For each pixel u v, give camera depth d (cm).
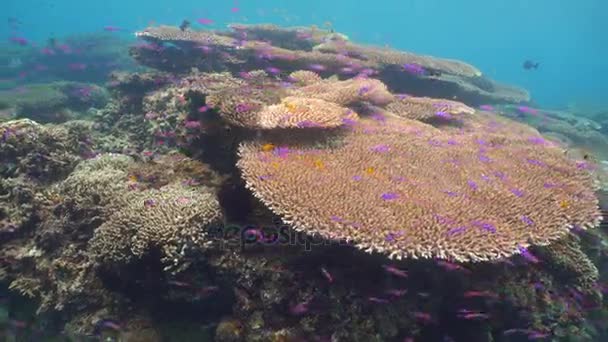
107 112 253
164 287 103
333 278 94
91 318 107
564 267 111
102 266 110
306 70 240
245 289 97
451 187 110
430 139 142
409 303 95
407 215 92
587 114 592
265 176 101
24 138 150
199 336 102
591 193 110
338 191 98
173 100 201
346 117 140
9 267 122
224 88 146
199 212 102
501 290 99
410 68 242
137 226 104
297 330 91
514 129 233
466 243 86
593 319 113
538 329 101
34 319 116
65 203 128
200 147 141
